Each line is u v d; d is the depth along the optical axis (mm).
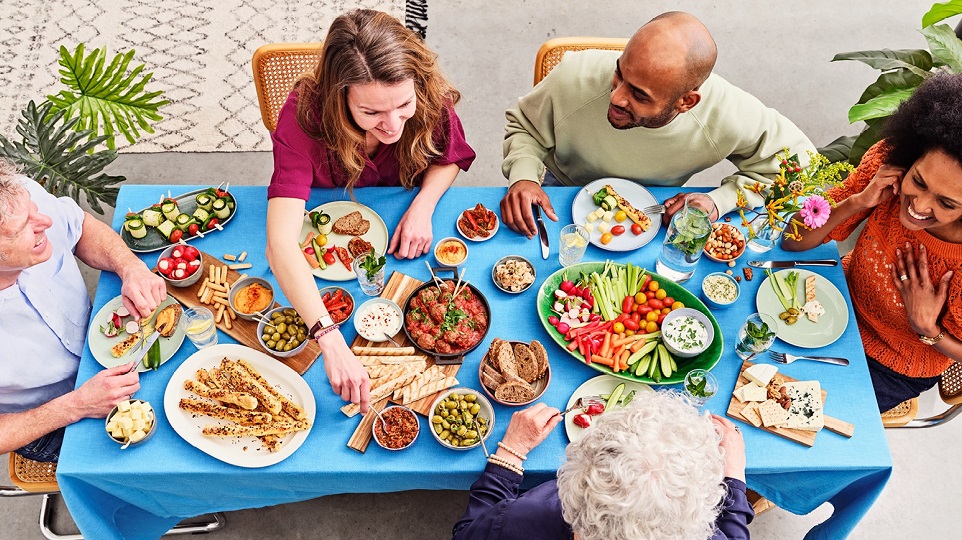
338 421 1739
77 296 1956
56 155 2525
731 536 1517
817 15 3910
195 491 1805
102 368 1820
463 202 2131
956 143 1529
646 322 1878
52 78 3463
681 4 3926
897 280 1902
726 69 3711
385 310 1875
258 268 1966
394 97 1678
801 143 2129
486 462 1689
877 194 1807
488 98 3576
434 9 3816
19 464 2055
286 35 3646
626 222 2088
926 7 3949
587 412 1741
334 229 2021
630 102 1832
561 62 2119
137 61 3537
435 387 1761
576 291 1924
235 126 3416
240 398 1722
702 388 1707
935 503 2617
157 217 2004
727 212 2119
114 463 1658
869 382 1825
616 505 1190
